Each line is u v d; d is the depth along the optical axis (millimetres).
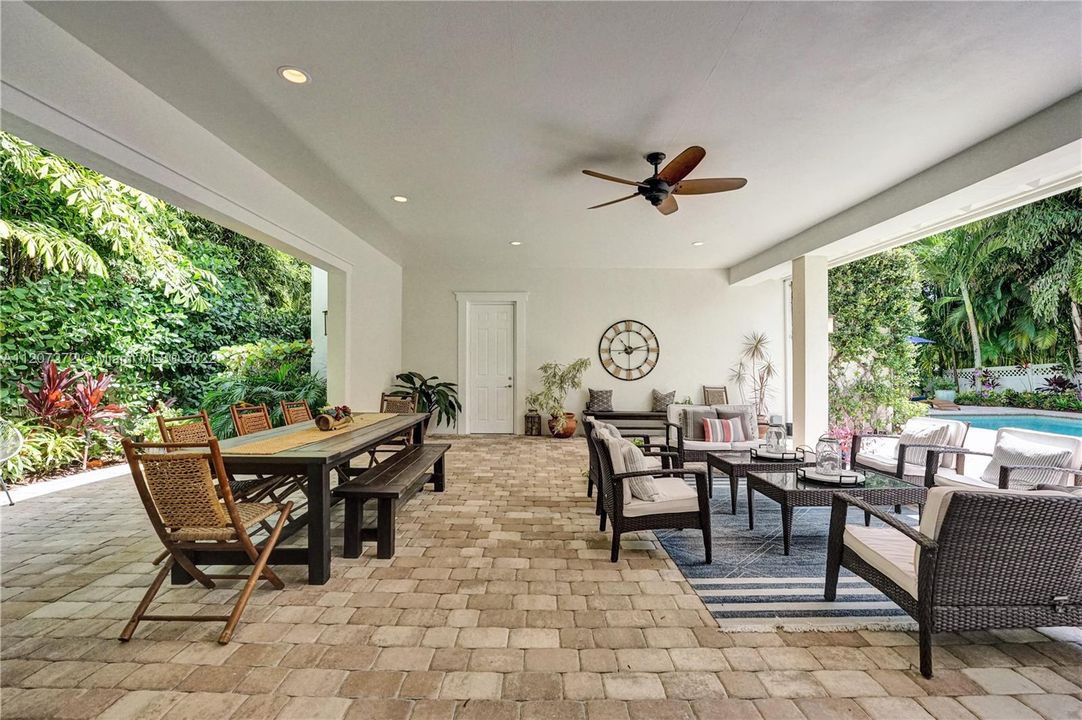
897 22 1979
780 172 3637
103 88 2213
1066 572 1739
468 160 3400
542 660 1806
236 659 1798
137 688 1631
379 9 1891
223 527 2043
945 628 1719
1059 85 2475
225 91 2502
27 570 2584
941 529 1700
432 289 7477
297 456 2412
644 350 7453
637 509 2725
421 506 3781
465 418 7488
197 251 7094
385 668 1750
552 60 2242
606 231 5340
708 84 2449
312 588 2381
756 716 1521
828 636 1981
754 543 3041
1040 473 3002
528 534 3154
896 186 3906
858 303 6582
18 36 1857
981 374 6754
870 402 6570
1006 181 3143
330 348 5105
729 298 7465
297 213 4070
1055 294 5539
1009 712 1533
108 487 4328
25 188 4711
